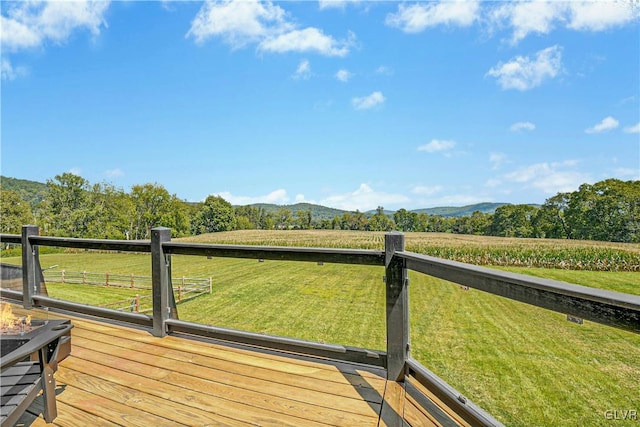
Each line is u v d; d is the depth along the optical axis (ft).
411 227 130.93
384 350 7.26
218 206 191.83
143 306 12.64
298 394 6.18
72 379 6.84
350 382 6.60
